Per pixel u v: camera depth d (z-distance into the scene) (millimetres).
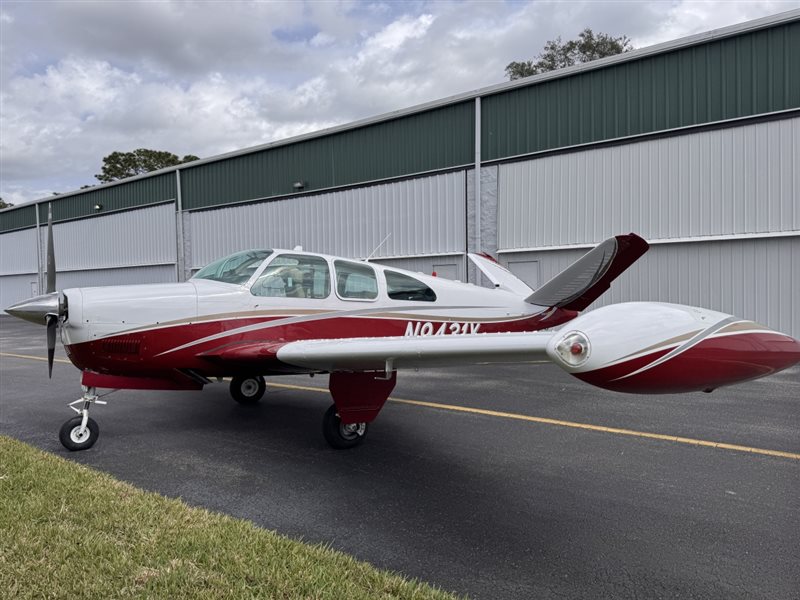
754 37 9016
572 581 2266
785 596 2156
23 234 25844
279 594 2021
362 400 4082
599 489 3305
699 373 2238
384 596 2047
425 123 12625
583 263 4863
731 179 9227
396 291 5035
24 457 3645
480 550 2533
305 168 14812
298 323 4539
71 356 4102
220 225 17000
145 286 4301
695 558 2457
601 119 10453
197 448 4164
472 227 11977
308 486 3361
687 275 9656
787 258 8789
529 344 2482
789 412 5262
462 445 4254
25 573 2117
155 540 2424
